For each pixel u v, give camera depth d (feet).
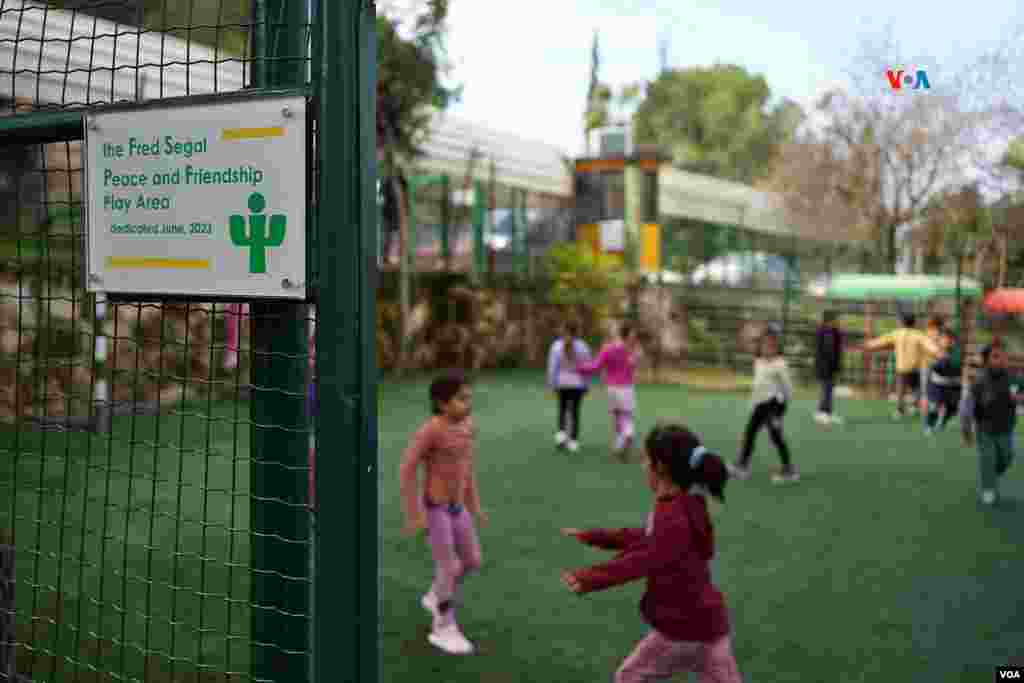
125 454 16.01
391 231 61.21
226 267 6.25
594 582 9.99
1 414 8.39
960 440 38.81
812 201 78.48
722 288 76.33
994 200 46.98
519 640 15.24
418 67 52.06
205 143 6.25
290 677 6.67
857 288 57.21
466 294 65.31
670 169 86.94
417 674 13.73
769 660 14.47
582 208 79.51
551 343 72.28
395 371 59.57
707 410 48.32
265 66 6.49
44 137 7.05
